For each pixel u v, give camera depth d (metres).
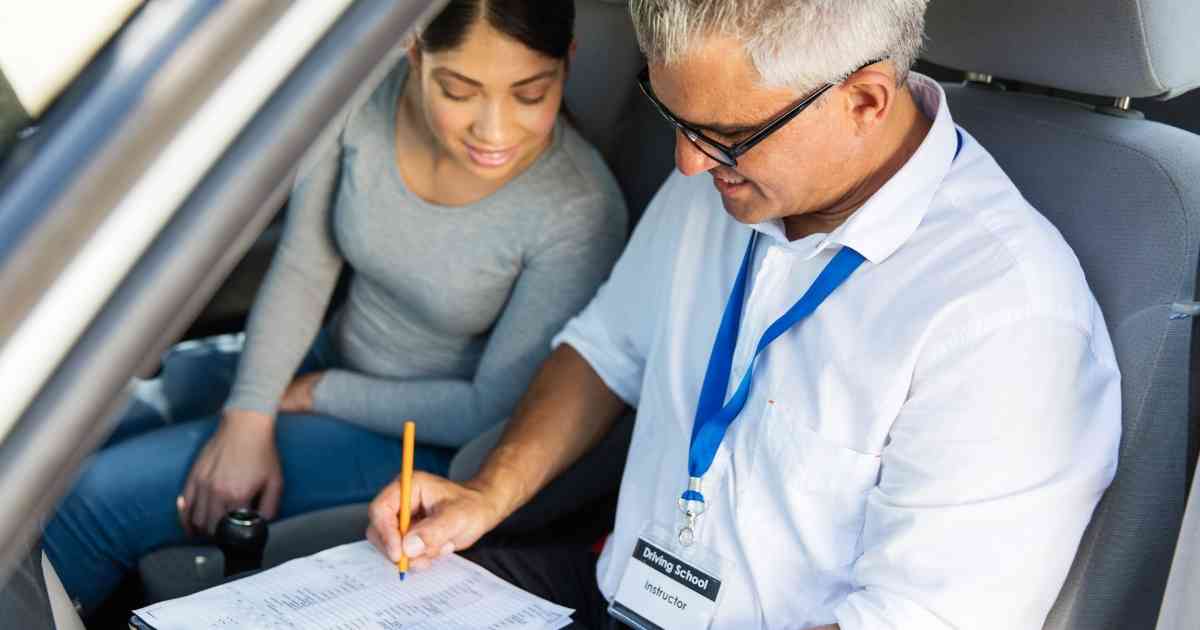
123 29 0.52
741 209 1.23
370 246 1.80
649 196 1.89
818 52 1.07
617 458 1.65
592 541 1.70
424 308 1.83
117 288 0.50
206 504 1.77
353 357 1.97
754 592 1.29
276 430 1.86
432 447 1.89
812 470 1.25
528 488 1.51
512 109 1.59
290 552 1.65
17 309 0.48
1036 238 1.18
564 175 1.75
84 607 1.72
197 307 0.52
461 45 1.53
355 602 1.25
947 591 1.13
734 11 1.05
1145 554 1.18
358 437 1.88
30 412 0.49
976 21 1.36
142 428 1.96
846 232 1.22
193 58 0.51
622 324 1.58
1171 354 1.16
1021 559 1.12
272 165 0.52
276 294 1.88
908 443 1.18
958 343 1.16
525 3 1.52
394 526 1.36
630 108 1.89
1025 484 1.12
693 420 1.39
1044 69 1.32
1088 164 1.29
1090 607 1.18
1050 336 1.13
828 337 1.24
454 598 1.29
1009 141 1.38
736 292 1.35
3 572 0.50
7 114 0.51
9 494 0.48
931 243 1.21
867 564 1.19
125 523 1.74
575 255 1.76
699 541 1.32
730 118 1.12
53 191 0.49
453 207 1.75
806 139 1.14
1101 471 1.12
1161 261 1.19
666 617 1.30
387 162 1.76
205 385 2.02
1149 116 1.52
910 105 1.25
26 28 0.52
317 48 0.53
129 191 0.50
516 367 1.78
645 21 1.10
